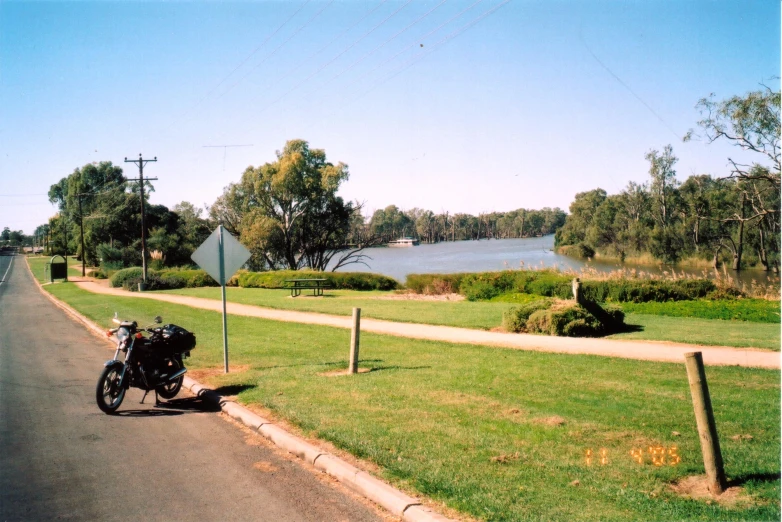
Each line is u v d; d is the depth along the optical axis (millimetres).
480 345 13680
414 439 6672
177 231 91250
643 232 74062
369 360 12211
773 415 7195
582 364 10883
